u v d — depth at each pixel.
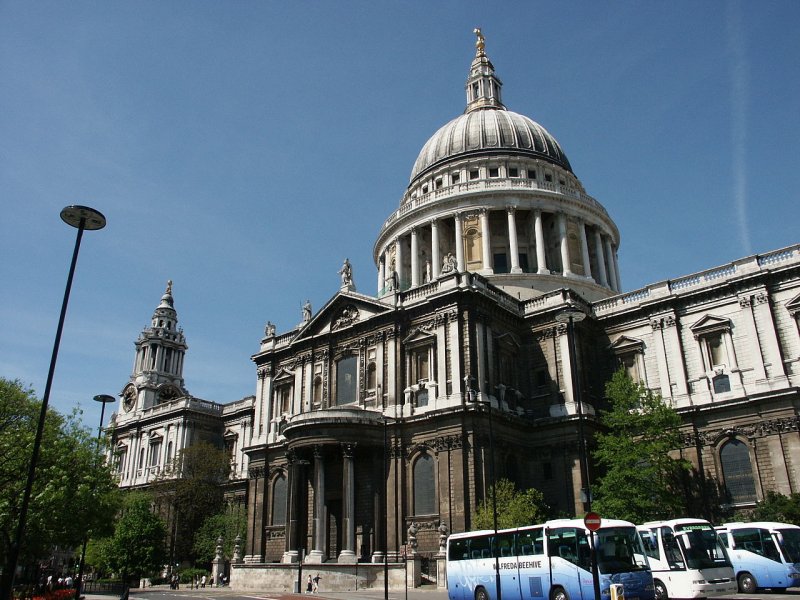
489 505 52.59
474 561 39.69
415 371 62.34
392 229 94.25
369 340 66.44
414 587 51.41
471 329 60.28
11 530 43.59
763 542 40.91
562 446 60.81
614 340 67.69
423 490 57.56
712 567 35.19
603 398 66.25
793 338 57.00
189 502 88.56
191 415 104.06
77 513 47.41
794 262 58.22
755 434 56.38
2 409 46.88
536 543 36.19
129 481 107.25
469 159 94.12
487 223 85.94
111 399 51.72
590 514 28.75
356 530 59.59
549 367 65.25
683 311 64.06
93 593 62.38
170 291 132.38
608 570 32.53
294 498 60.22
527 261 87.38
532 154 95.19
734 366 59.25
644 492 50.94
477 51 115.88
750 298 59.78
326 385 68.81
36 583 53.50
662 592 35.59
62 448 46.66
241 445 100.19
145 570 74.69
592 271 90.00
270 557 68.00
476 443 55.66
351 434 59.19
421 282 89.94
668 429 54.25
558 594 34.34
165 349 124.75
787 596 37.12
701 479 58.16
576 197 89.06
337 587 54.06
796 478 53.44
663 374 63.19
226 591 59.56
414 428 59.56
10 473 44.19
